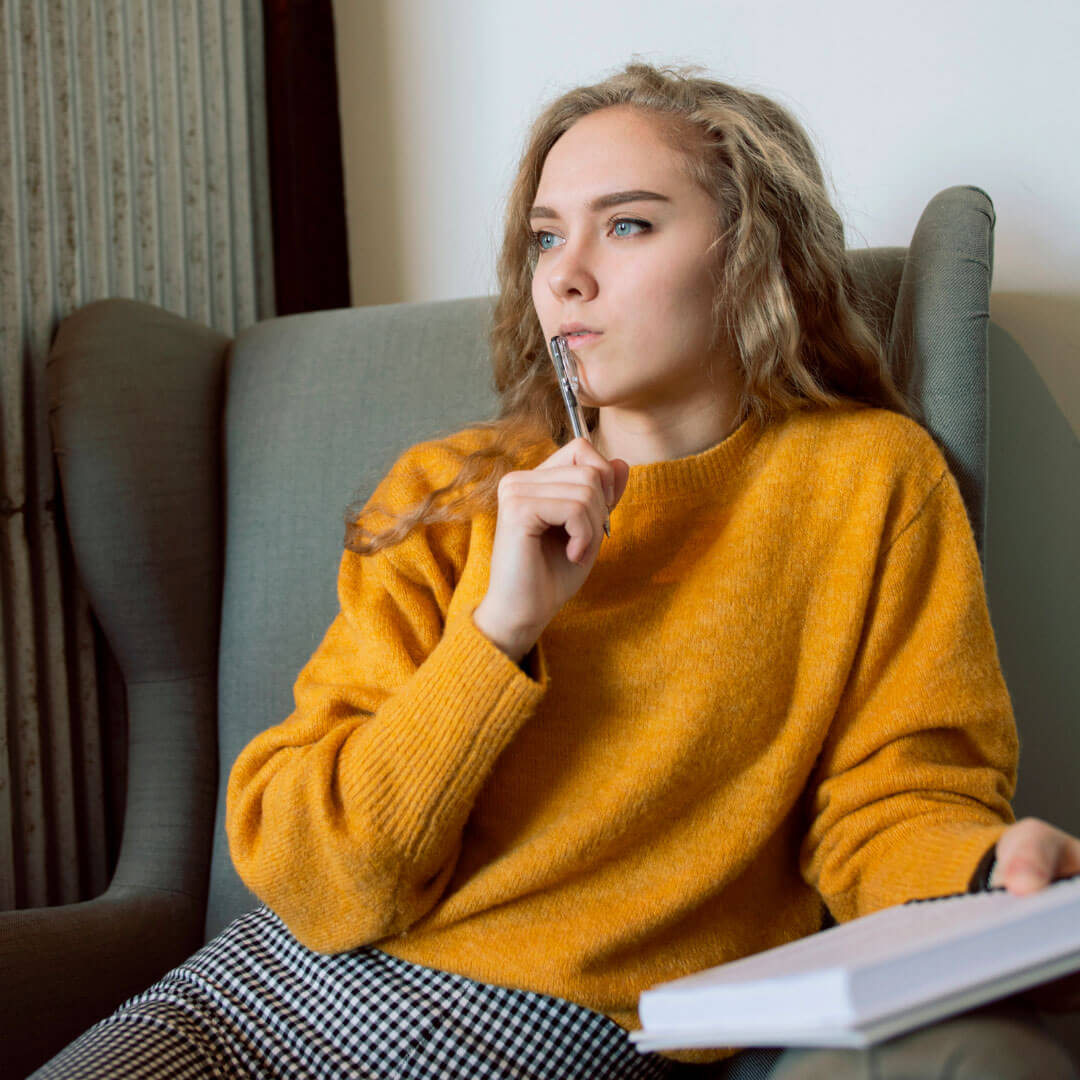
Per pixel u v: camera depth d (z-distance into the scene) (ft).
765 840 2.61
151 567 3.90
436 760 2.48
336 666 2.93
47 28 4.17
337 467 3.91
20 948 3.09
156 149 4.48
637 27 4.24
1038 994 1.91
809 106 4.01
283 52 4.67
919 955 1.61
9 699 4.08
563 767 2.71
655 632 2.75
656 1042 1.78
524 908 2.59
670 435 2.96
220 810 3.79
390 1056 2.48
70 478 3.88
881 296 3.54
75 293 4.27
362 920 2.56
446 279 4.72
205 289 4.64
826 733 2.71
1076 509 3.76
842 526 2.82
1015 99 3.74
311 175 4.72
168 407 4.06
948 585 2.77
